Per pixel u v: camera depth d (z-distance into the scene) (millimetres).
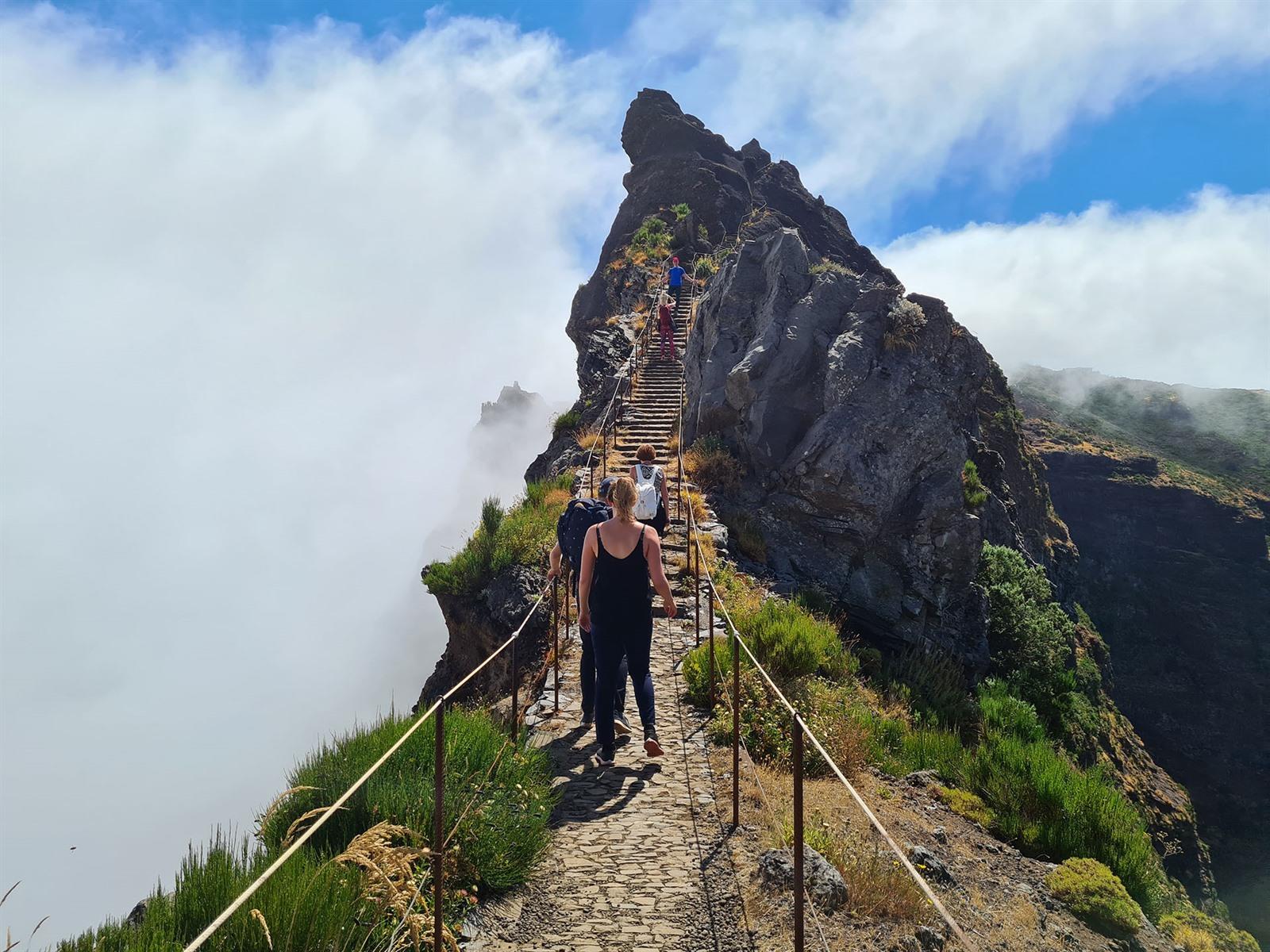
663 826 5531
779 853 4945
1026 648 20875
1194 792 91062
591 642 7164
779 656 9555
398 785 5148
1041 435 134000
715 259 40031
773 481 19000
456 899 4430
